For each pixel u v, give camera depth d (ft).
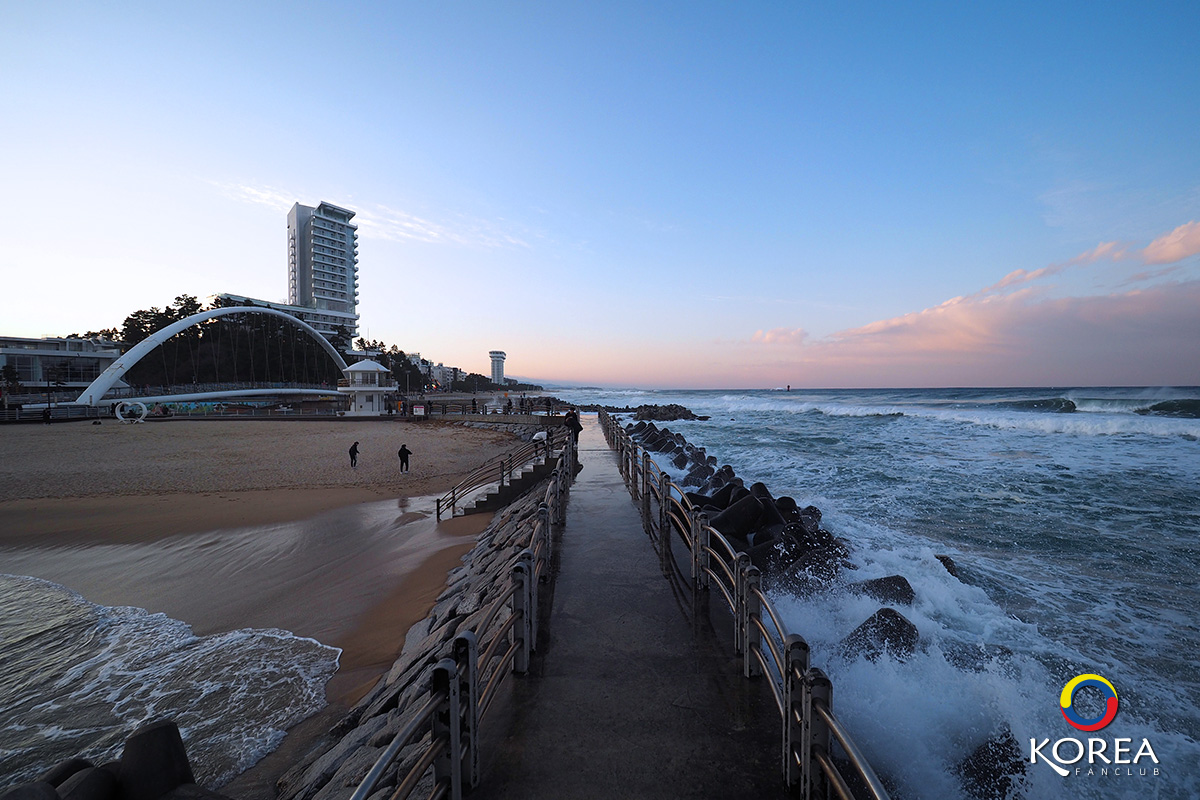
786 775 9.18
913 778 10.80
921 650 15.70
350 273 553.64
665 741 10.59
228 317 341.62
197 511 51.96
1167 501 41.22
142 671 21.38
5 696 19.72
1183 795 11.05
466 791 9.16
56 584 32.71
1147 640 19.29
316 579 32.55
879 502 42.47
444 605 25.03
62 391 213.05
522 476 49.14
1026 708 13.65
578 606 17.61
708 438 94.63
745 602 13.11
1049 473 52.70
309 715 17.90
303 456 86.48
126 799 9.00
